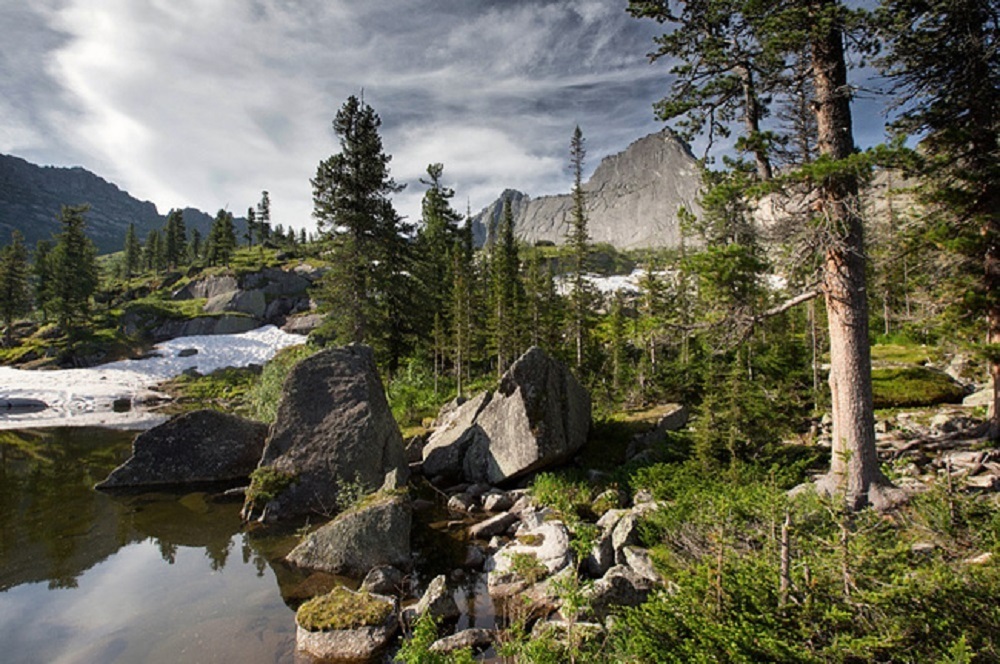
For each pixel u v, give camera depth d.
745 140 9.83
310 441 14.57
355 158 29.66
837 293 10.08
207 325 71.00
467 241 59.72
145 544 11.52
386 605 7.83
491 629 7.66
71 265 65.19
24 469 19.31
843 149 10.08
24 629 7.86
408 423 24.98
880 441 14.51
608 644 6.09
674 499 10.41
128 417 36.09
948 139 12.95
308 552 10.30
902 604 4.17
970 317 13.93
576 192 40.91
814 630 4.24
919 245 14.07
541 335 38.44
